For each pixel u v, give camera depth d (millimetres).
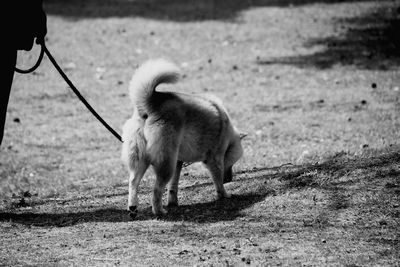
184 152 7957
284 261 5957
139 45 22922
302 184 8281
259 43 22688
